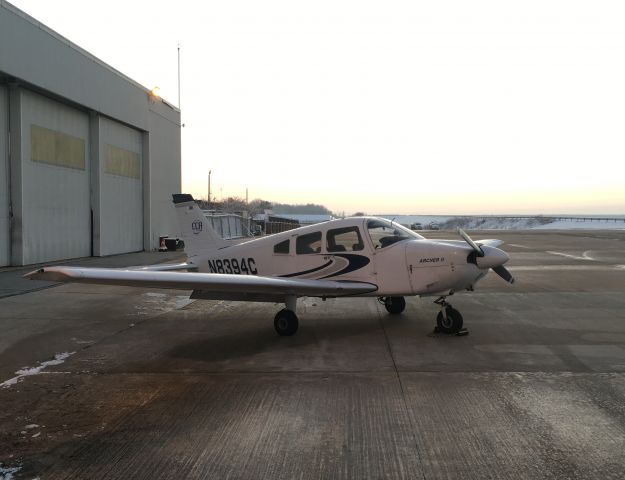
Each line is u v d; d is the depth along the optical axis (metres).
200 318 8.41
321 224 7.72
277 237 8.01
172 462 3.29
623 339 6.59
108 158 20.44
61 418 4.07
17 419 4.06
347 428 3.79
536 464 3.21
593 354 5.84
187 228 9.42
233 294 7.39
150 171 24.03
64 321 8.12
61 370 5.44
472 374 5.11
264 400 4.43
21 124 15.12
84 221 19.00
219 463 3.26
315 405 4.28
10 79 14.55
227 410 4.20
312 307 9.27
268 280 6.54
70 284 12.25
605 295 10.45
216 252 8.60
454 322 6.87
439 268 6.84
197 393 4.64
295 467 3.20
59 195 17.28
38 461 3.32
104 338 6.95
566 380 4.89
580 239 37.28
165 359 5.86
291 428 3.80
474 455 3.33
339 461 3.27
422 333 7.09
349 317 8.31
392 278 7.07
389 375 5.12
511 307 9.06
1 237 14.73
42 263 16.23
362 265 7.23
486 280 12.93
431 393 4.54
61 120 17.39
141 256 20.22
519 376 5.03
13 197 15.06
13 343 6.66
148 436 3.70
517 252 23.66
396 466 3.20
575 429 3.74
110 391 4.73
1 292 10.88
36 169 15.94
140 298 10.43
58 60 16.30
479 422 3.87
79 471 3.18
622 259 19.59
